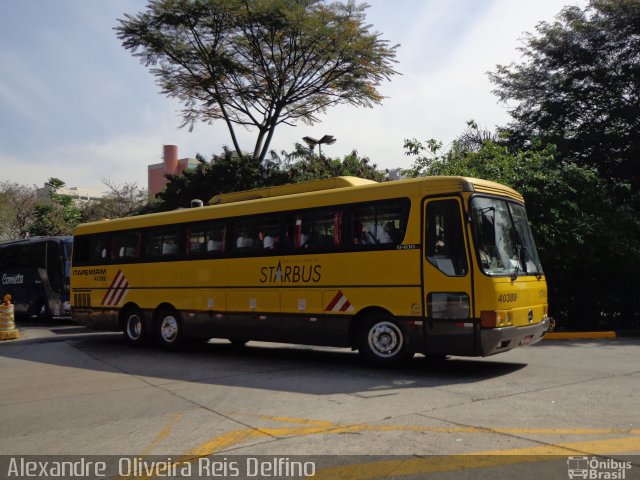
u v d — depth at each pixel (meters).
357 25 25.58
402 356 9.32
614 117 19.62
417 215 9.20
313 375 9.30
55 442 5.93
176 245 13.04
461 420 6.18
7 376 10.24
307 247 10.54
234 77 26.98
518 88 21.97
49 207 43.31
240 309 11.54
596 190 16.20
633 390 7.61
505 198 9.62
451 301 8.76
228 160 26.61
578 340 13.99
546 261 15.32
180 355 12.33
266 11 24.36
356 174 26.17
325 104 28.53
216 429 6.15
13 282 24.00
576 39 20.83
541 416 6.27
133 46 26.23
